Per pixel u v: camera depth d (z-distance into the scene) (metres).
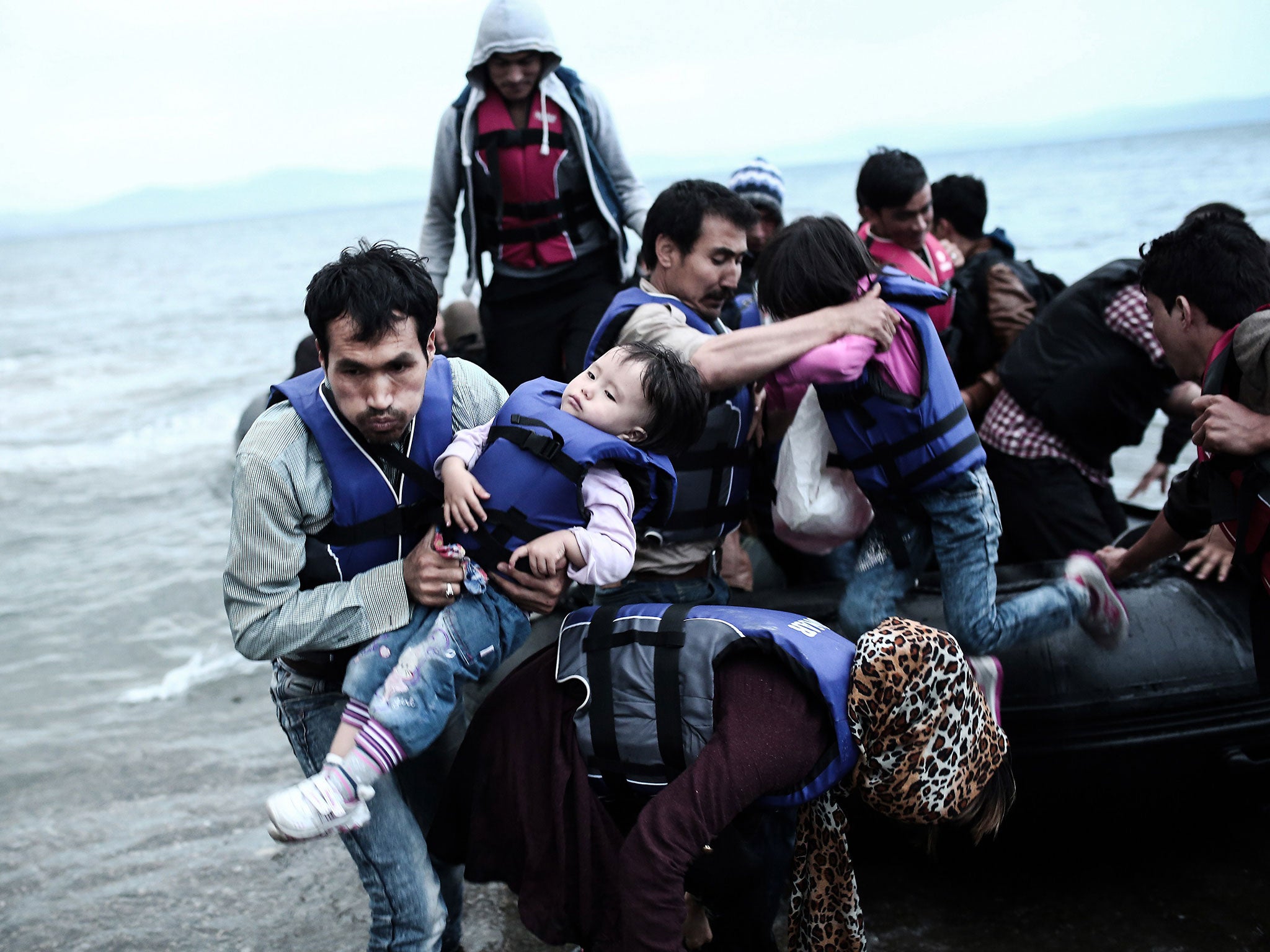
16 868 3.47
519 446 2.12
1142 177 44.59
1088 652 2.79
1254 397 2.34
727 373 2.44
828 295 2.50
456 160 3.87
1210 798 2.92
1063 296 3.58
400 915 2.22
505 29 3.52
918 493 2.56
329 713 2.29
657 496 2.24
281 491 2.06
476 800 2.16
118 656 5.42
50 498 9.01
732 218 2.71
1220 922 2.79
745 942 2.31
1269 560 2.40
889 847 3.15
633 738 2.06
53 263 96.38
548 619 3.15
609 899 2.03
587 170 3.74
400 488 2.16
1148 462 6.69
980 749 2.12
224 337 23.92
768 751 1.96
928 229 3.97
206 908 3.19
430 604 2.10
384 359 1.92
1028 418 3.60
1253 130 131.25
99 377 17.86
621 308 2.72
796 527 2.73
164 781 4.04
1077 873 3.06
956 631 2.64
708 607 2.17
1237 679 2.79
